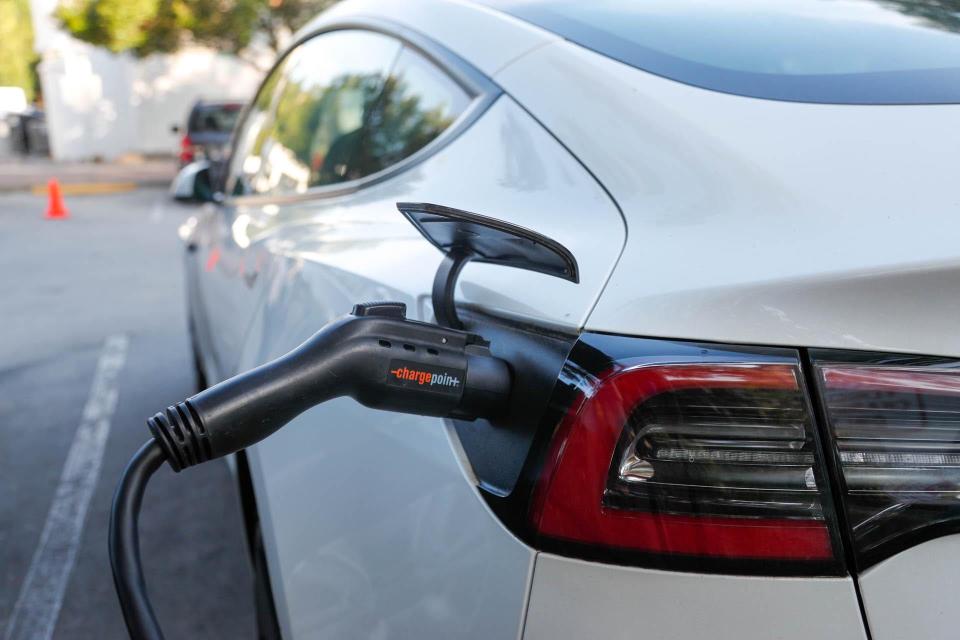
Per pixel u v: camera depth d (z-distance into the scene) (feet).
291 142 8.14
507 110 4.59
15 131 83.56
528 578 3.01
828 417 2.83
